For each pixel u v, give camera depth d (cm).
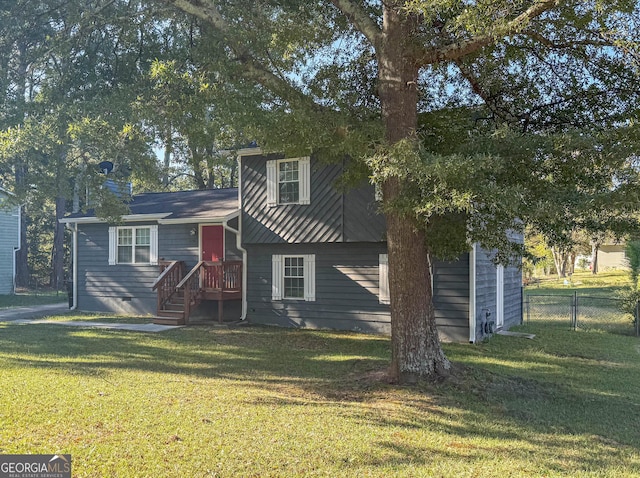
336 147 780
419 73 929
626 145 671
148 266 1758
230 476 454
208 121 912
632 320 1506
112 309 1828
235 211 1575
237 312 1614
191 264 1678
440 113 881
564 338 1354
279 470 472
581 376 931
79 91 1173
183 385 780
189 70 1004
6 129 1310
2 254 2725
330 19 952
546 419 682
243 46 848
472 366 919
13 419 579
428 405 704
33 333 1311
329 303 1452
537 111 883
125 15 1052
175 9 995
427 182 684
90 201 1390
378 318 1377
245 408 662
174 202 1891
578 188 756
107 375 834
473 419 661
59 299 2423
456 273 1278
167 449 507
